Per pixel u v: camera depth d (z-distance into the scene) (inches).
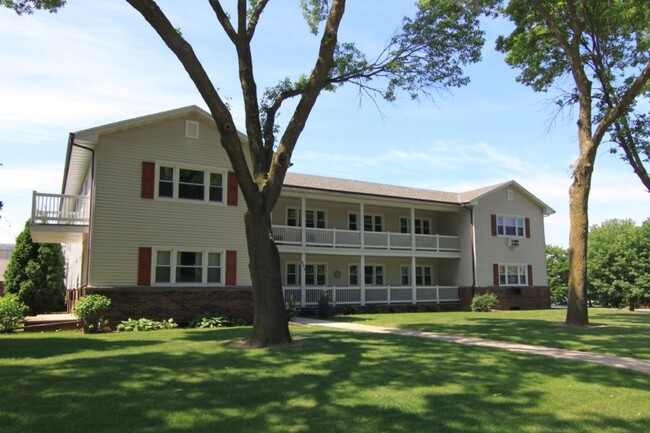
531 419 211.5
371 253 1005.8
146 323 607.8
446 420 207.8
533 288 1204.5
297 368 312.2
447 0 491.2
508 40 745.0
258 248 414.0
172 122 694.5
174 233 678.5
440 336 516.4
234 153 386.9
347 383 271.4
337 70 514.3
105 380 272.8
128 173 656.4
